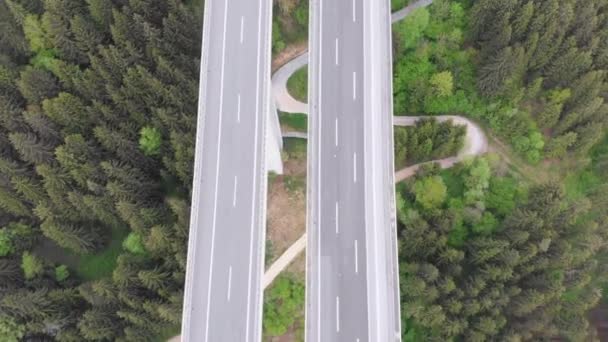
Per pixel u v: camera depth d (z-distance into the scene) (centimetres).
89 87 8488
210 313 6862
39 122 8088
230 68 7581
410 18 9150
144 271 7538
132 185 8162
